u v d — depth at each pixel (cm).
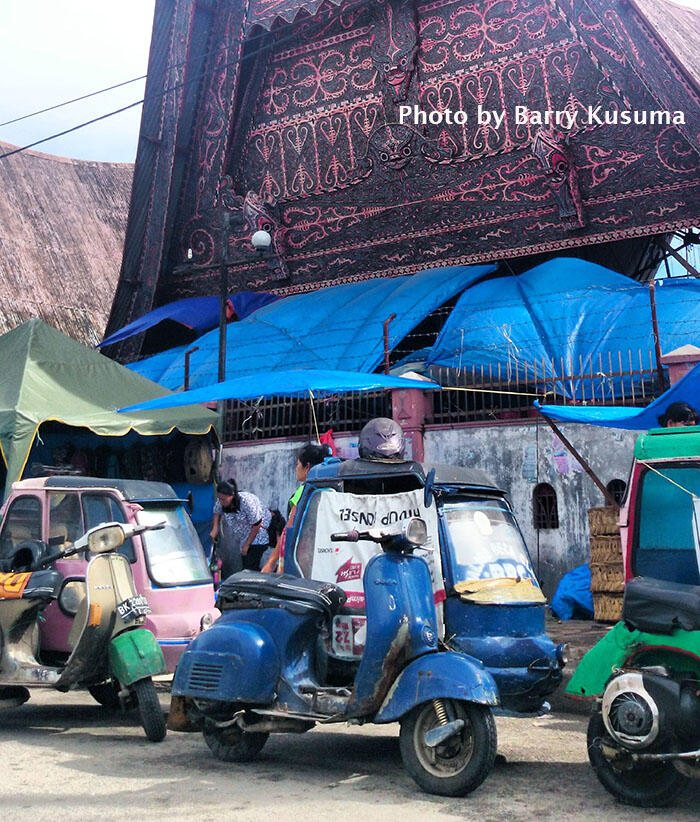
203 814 453
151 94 2091
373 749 606
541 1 1669
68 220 3055
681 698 454
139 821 442
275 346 1627
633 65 1547
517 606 590
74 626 649
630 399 1201
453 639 582
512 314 1393
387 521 602
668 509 524
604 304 1367
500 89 1705
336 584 605
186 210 2097
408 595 512
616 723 464
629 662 482
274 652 557
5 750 605
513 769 552
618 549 1008
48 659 731
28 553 688
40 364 1277
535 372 1221
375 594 512
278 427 1434
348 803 473
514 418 1244
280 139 1969
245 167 2019
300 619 558
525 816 451
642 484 533
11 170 3052
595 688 486
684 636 463
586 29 1608
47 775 536
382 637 506
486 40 1725
